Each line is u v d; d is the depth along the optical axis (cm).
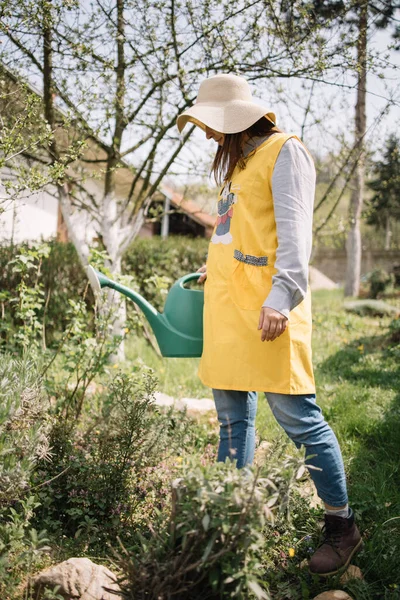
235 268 191
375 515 226
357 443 312
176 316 217
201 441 305
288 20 392
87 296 623
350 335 740
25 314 305
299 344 186
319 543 204
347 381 454
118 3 379
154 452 250
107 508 230
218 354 191
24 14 307
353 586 184
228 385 188
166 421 259
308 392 185
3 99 313
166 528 164
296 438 187
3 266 561
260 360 184
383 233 4166
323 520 221
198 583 154
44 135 271
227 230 197
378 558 196
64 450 238
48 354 312
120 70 414
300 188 183
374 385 445
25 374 214
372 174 621
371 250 2662
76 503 229
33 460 203
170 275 792
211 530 147
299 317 189
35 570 188
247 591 153
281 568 197
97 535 215
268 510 142
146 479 248
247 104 195
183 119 216
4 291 323
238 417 202
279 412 187
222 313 192
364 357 551
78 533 211
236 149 199
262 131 200
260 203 190
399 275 2216
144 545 156
